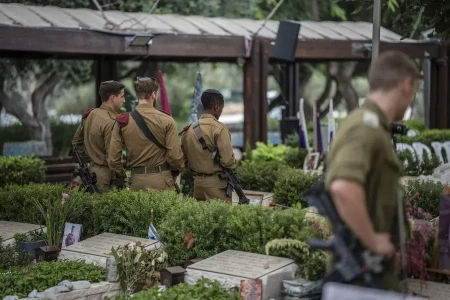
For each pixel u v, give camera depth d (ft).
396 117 17.75
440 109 69.56
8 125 56.59
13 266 29.48
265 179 42.42
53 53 55.77
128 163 34.47
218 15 71.82
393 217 17.70
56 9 55.11
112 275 27.27
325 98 88.58
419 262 23.67
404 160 47.16
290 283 24.27
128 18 56.44
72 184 42.70
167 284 25.84
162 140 33.81
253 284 23.79
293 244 24.72
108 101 37.22
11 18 49.90
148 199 31.71
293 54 55.01
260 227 27.09
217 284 23.99
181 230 28.48
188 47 54.95
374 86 17.58
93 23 53.06
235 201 39.99
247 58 58.95
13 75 56.65
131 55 57.67
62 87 59.21
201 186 34.71
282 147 53.93
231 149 34.47
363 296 16.89
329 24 70.18
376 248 16.21
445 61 68.74
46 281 26.86
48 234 31.81
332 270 17.71
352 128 16.90
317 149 52.90
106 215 32.22
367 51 64.18
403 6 37.35
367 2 44.16
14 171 48.16
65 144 59.41
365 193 17.12
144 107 33.91
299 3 90.07
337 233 17.26
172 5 65.62
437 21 35.96
